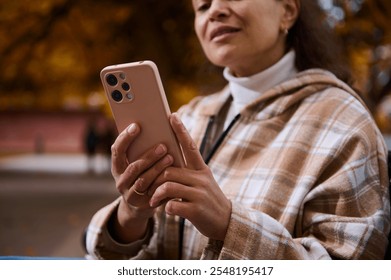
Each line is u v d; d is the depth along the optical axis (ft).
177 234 5.98
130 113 4.60
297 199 5.18
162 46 27.84
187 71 28.25
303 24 6.25
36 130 113.09
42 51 34.17
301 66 6.30
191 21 27.12
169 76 27.66
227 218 4.62
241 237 4.59
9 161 80.38
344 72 6.56
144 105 4.51
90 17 31.07
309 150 5.43
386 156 5.66
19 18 31.63
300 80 5.85
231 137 6.00
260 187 5.41
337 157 5.25
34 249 21.22
